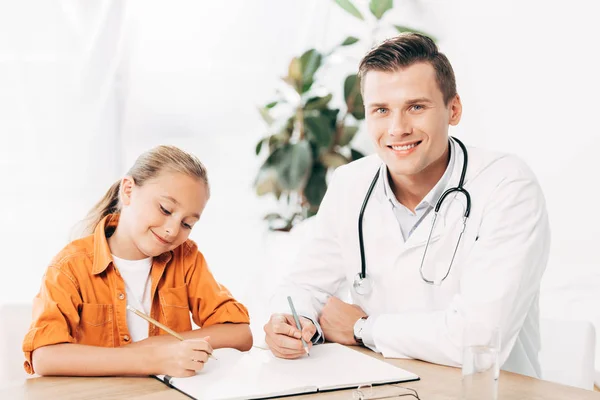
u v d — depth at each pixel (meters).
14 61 2.67
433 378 1.26
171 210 1.42
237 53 3.12
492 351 1.06
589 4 2.70
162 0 2.96
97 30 2.81
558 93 2.78
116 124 2.88
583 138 2.72
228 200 3.16
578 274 2.61
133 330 1.52
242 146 3.17
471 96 2.97
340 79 3.24
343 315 1.54
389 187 1.58
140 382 1.20
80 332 1.44
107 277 1.47
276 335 1.35
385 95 1.43
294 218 3.10
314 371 1.25
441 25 3.03
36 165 2.73
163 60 2.99
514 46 2.86
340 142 3.05
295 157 2.93
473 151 1.58
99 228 1.49
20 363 1.66
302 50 3.22
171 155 1.46
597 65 2.69
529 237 1.45
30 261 2.73
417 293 1.54
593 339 1.65
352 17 3.21
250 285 3.08
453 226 1.51
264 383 1.17
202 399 1.08
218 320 1.54
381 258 1.57
